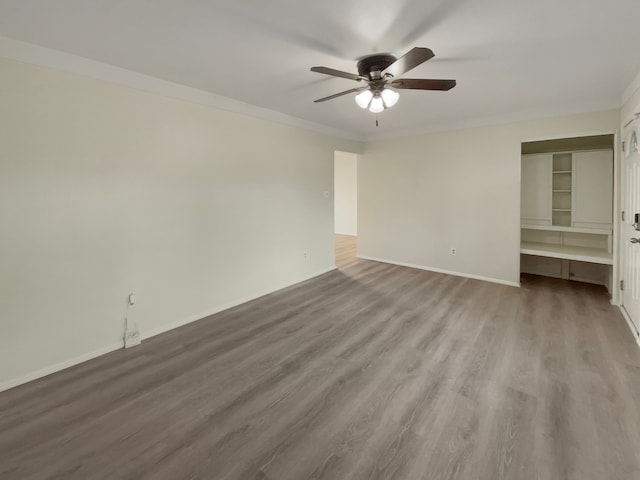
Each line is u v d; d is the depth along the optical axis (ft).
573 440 5.49
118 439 5.65
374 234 19.21
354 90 8.39
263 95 11.12
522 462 5.07
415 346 8.95
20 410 6.43
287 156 14.12
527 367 7.79
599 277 14.48
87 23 6.38
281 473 4.93
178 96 10.01
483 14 6.06
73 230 8.06
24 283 7.36
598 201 13.76
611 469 4.90
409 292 13.62
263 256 13.37
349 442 5.55
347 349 8.84
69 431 5.85
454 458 5.17
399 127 16.43
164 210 9.93
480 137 14.66
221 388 7.14
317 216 16.06
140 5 5.76
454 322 10.50
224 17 6.17
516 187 13.92
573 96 11.19
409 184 17.34
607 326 10.02
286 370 7.84
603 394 6.70
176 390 7.08
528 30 6.66
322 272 16.62
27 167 7.29
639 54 7.82
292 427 5.92
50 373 7.79
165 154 9.85
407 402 6.59
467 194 15.33
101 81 8.35
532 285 14.42
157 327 9.94
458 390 6.95
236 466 5.07
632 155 9.86
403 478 4.82
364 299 12.84
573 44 7.29
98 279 8.57
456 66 8.51
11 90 7.00
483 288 14.01
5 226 7.05
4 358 7.14
